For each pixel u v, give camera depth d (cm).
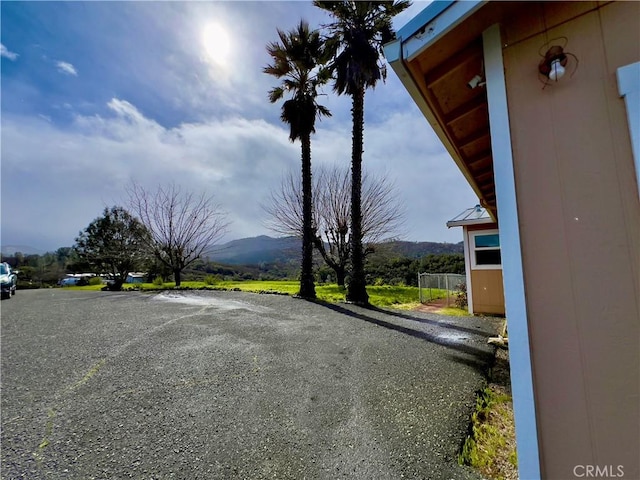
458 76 157
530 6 126
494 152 132
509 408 252
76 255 1828
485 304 687
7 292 1049
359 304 794
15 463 190
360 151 788
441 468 180
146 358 385
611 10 114
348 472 178
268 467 184
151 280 1745
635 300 105
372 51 729
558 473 111
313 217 1331
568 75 119
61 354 403
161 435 219
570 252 116
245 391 289
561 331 115
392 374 325
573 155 117
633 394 103
